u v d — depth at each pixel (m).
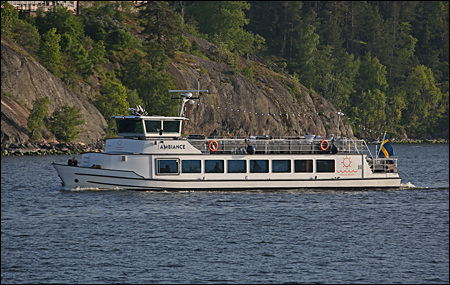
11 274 90.62
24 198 151.38
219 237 113.00
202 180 155.25
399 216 134.62
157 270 93.62
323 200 152.38
